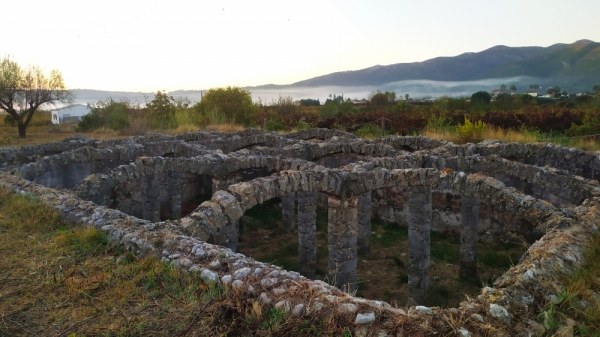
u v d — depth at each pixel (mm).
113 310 6785
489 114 35688
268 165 17969
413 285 14469
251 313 6238
